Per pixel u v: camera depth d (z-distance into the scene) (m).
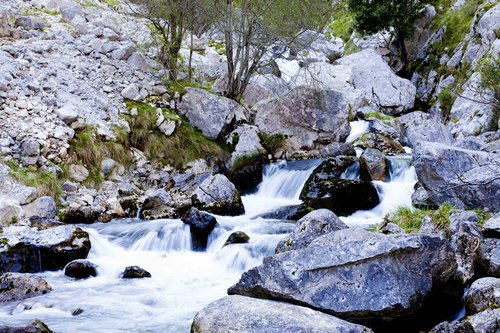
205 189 10.60
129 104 12.73
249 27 13.88
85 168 10.78
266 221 9.95
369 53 19.30
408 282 5.38
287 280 5.37
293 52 15.62
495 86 9.93
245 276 5.64
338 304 5.20
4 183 9.05
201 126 13.43
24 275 6.72
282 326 4.46
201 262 8.19
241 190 13.05
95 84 12.73
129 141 12.11
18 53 12.09
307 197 11.29
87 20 16.39
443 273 5.70
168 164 12.34
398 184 11.18
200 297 6.61
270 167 13.55
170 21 14.01
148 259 8.27
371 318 5.24
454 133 14.98
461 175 7.79
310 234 6.49
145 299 6.52
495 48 14.92
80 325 5.68
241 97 15.27
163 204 10.45
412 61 20.91
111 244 8.67
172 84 14.21
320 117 14.89
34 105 10.84
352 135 15.36
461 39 18.70
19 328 4.79
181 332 5.52
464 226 6.54
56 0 17.22
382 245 5.39
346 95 16.77
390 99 17.83
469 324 4.72
